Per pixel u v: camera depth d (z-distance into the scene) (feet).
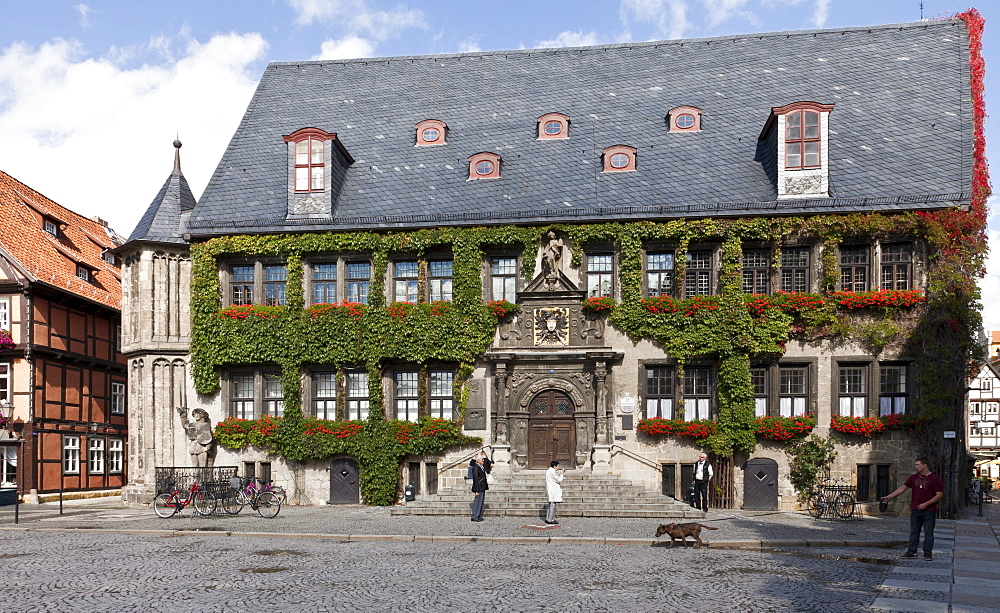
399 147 98.73
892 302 81.20
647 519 70.44
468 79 107.24
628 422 84.89
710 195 86.48
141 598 37.14
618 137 95.35
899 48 99.66
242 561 47.65
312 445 87.35
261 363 89.97
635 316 84.84
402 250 88.89
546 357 84.23
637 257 85.61
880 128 90.33
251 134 102.58
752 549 53.36
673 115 95.55
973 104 90.63
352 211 90.94
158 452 89.97
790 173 85.05
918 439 80.74
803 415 82.74
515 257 88.33
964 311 79.46
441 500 75.92
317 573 43.45
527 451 85.10
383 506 85.51
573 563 47.01
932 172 84.53
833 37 103.09
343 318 88.53
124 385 132.16
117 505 90.17
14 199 121.70
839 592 38.58
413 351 87.25
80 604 36.04
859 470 82.02
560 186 90.12
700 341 83.56
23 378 108.37
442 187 92.32
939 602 36.22
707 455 83.76
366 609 34.91
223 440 88.99
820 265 83.76
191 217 92.02
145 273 91.40
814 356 83.30
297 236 90.12
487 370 86.74
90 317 123.24
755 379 84.69
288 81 110.63
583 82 103.96
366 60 112.16
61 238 127.75
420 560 48.01
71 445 115.96
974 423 187.21
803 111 85.46
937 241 80.33
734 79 100.63
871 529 64.23
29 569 45.03
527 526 64.39
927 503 48.67
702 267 86.53
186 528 63.98
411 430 86.53
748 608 35.22
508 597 37.32
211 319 90.27
